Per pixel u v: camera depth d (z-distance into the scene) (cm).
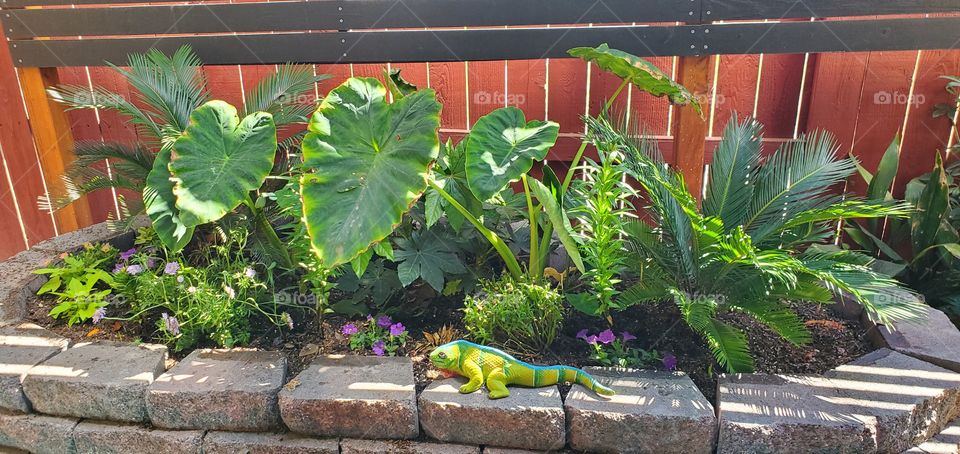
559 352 222
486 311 225
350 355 220
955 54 282
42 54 321
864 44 262
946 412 196
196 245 300
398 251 245
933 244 281
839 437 174
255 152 222
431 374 209
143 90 276
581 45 280
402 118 198
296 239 240
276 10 295
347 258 182
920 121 297
